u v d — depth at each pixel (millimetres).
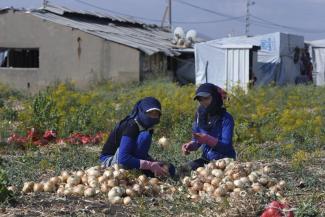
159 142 20250
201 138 15320
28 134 22391
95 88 53500
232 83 51062
